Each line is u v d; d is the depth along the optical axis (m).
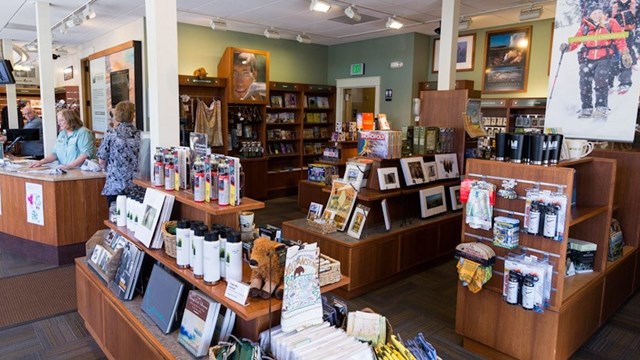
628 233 3.98
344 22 7.50
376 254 4.24
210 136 7.81
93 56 9.14
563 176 2.54
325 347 1.83
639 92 3.11
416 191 4.83
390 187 4.45
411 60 8.36
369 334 2.01
